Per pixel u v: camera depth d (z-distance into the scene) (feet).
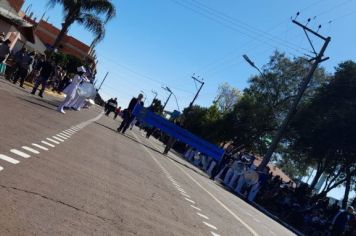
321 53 98.02
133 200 27.20
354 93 117.29
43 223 16.17
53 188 21.68
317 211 78.38
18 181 20.33
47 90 109.70
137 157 56.90
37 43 146.00
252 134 193.77
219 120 198.90
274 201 89.61
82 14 119.14
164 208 29.12
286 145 186.80
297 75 197.88
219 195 59.11
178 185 46.98
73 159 32.71
